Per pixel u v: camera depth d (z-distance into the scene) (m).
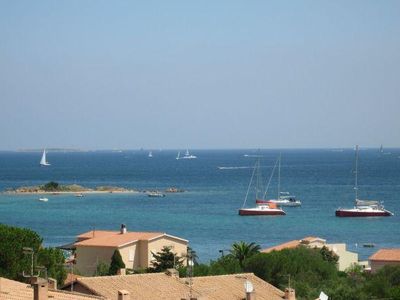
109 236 150.75
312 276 116.75
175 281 79.50
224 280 82.81
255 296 77.44
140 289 75.50
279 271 115.62
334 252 150.38
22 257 95.94
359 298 103.38
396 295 101.25
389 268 118.69
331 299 103.94
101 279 76.00
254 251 139.25
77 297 66.38
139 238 148.00
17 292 64.62
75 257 145.88
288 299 81.94
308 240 164.38
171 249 142.62
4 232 98.31
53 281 73.50
